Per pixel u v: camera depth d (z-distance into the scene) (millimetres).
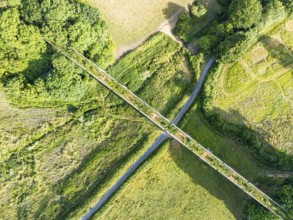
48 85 41656
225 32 43719
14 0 39156
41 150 44562
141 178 45344
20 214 42969
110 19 45594
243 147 45906
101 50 43219
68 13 40281
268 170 45688
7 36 39312
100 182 43688
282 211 42750
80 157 44719
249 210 44281
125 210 44688
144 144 43875
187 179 46000
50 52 43062
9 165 43781
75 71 42469
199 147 43688
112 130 45344
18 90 42906
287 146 45938
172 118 44844
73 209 42750
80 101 44781
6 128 44344
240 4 42375
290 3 43438
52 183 43969
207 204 45938
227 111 45938
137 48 45375
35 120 44844
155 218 45094
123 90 43812
